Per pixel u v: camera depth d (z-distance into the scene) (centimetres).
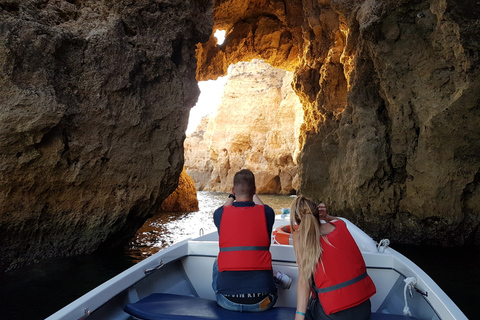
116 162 698
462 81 754
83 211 684
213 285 276
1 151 550
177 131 778
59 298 470
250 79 3153
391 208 934
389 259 317
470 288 536
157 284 308
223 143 3262
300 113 2553
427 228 895
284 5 1464
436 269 652
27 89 559
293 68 1717
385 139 939
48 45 597
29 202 612
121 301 264
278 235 388
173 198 1440
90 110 657
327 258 215
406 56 852
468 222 846
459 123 774
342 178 1103
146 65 740
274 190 2923
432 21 803
